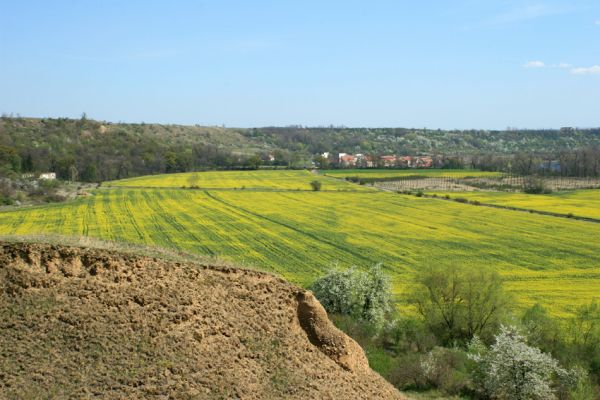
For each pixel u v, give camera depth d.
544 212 125.88
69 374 22.53
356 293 51.50
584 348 46.53
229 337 26.81
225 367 25.22
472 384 39.47
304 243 95.25
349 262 81.81
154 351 24.41
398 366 40.31
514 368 37.31
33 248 26.31
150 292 26.84
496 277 53.00
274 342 27.81
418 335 48.00
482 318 52.16
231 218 119.00
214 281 29.11
